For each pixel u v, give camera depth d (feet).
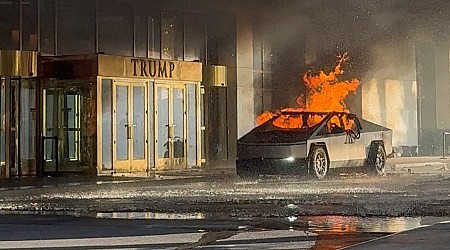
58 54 119.34
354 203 71.87
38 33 117.29
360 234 52.29
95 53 119.85
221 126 138.62
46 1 118.21
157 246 47.93
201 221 60.23
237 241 49.67
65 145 115.14
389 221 59.00
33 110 114.11
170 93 124.16
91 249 46.98
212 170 124.47
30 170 113.80
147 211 67.72
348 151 106.93
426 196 78.79
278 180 104.06
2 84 112.68
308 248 46.57
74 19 120.98
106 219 62.03
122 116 116.78
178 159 125.29
